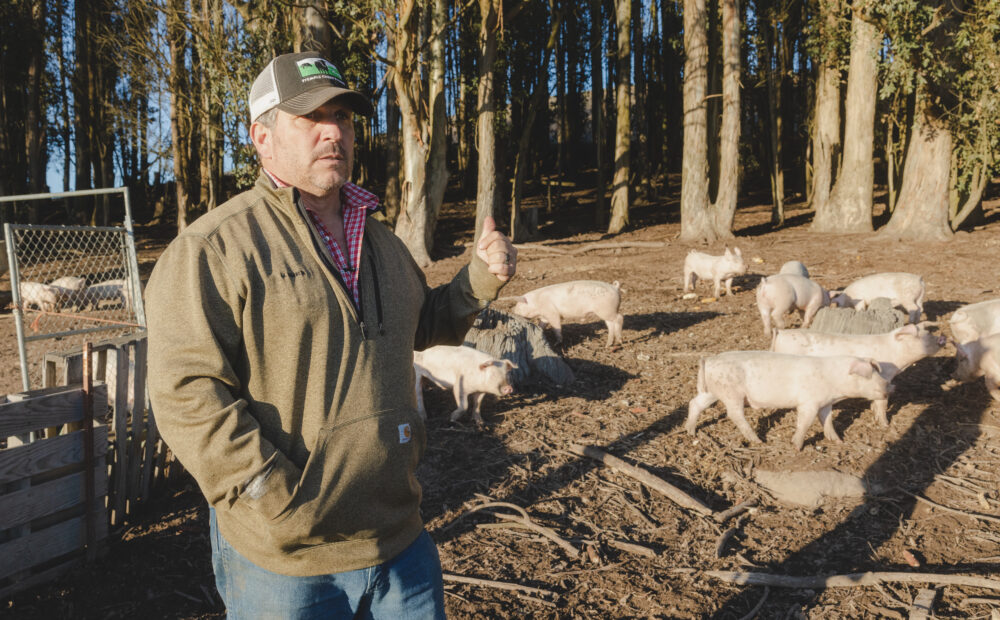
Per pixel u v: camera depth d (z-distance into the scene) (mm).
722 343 8328
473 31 20547
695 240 17750
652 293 11703
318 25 15383
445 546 4102
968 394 6281
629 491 4742
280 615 1675
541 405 6477
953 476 4789
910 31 14406
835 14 17406
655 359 7852
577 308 8211
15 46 25375
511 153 39594
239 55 17484
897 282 8516
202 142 26906
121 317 10836
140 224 29922
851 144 17766
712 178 21781
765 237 17844
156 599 3627
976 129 15141
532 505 4582
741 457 5195
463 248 18547
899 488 4609
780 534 4156
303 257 1626
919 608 3312
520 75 28422
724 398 5449
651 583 3684
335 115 1715
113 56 23750
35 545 3695
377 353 1688
